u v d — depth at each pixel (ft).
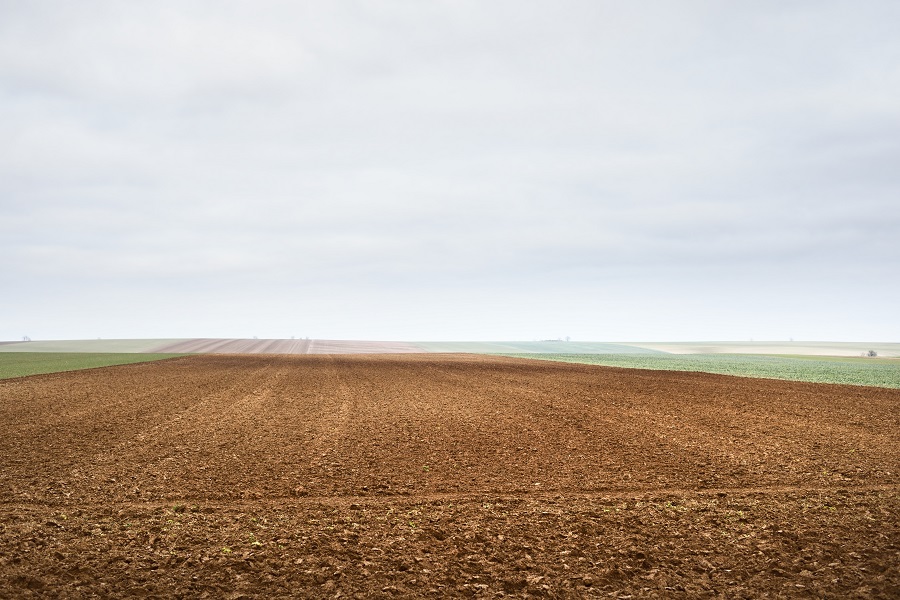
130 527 24.39
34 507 27.37
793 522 25.61
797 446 43.19
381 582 19.33
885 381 103.50
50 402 64.08
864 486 32.32
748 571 20.47
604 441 44.96
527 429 50.03
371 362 161.27
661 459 38.91
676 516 26.61
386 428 50.16
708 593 18.85
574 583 19.48
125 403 64.13
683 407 64.23
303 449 41.32
